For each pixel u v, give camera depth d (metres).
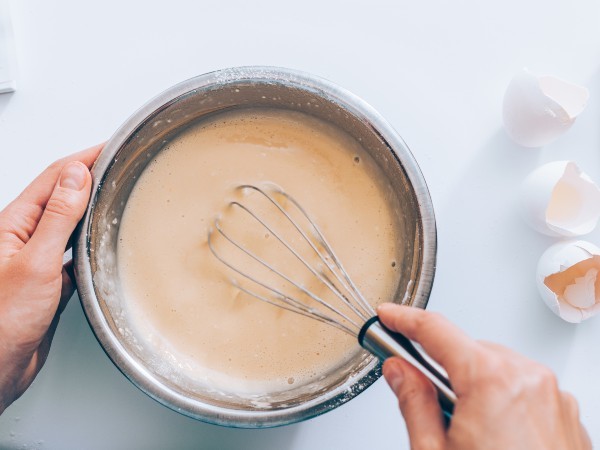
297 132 0.47
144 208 0.47
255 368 0.46
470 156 0.48
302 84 0.42
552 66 0.48
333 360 0.46
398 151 0.41
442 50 0.48
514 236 0.48
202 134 0.47
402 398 0.34
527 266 0.47
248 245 0.46
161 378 0.43
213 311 0.46
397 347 0.35
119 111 0.48
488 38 0.48
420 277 0.41
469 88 0.48
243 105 0.46
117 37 0.48
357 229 0.46
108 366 0.48
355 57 0.48
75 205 0.41
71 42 0.48
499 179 0.48
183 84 0.42
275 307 0.46
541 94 0.44
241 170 0.47
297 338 0.46
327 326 0.46
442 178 0.48
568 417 0.34
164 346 0.46
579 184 0.46
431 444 0.33
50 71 0.48
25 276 0.41
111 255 0.46
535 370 0.33
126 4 0.48
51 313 0.43
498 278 0.47
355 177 0.47
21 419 0.47
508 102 0.46
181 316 0.46
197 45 0.48
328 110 0.45
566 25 0.48
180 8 0.48
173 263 0.46
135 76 0.48
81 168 0.41
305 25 0.48
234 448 0.47
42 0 0.48
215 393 0.44
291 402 0.42
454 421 0.33
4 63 0.48
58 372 0.48
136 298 0.46
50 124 0.48
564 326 0.47
